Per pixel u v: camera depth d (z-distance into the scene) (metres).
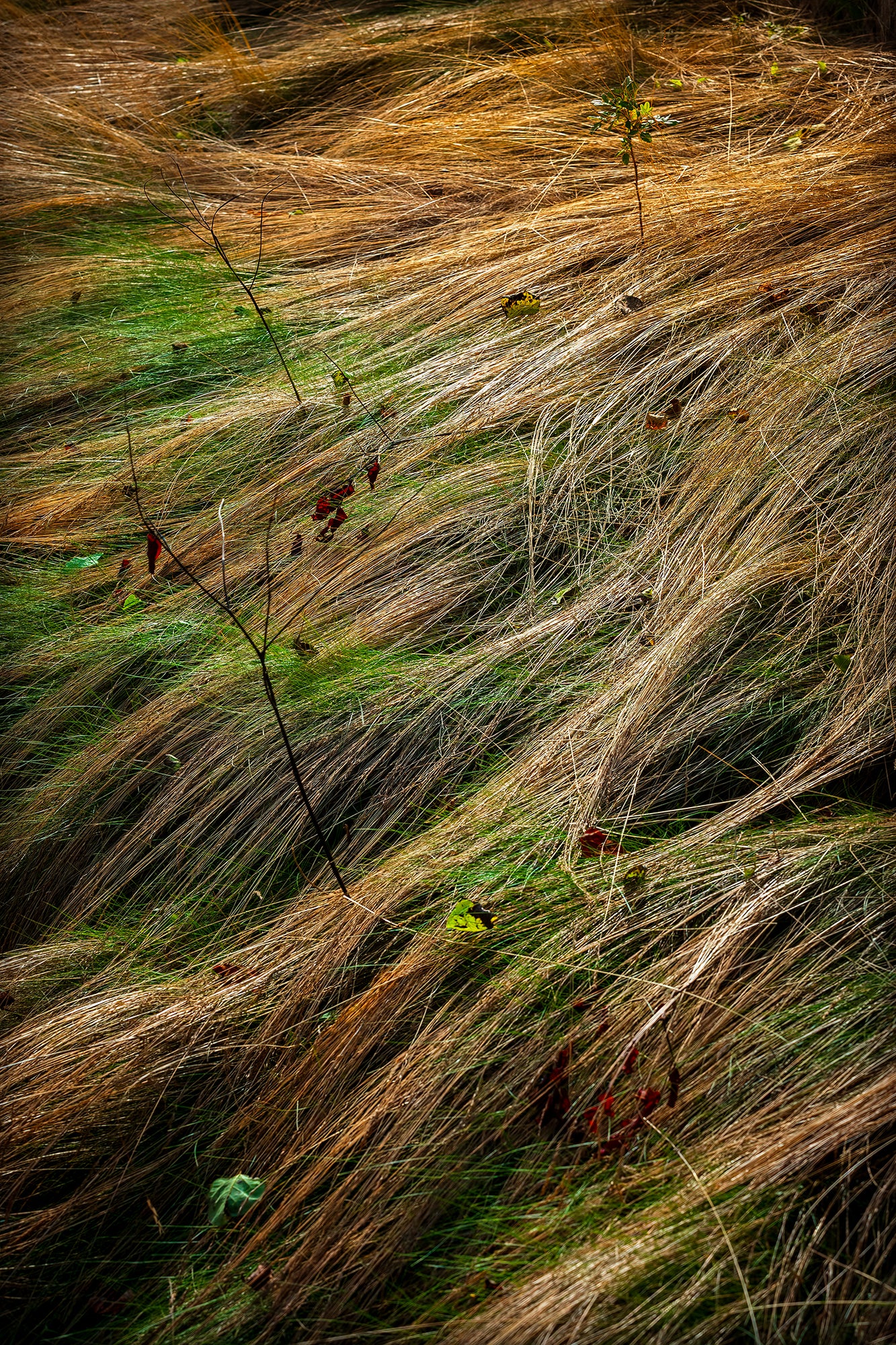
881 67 10.73
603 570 8.72
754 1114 8.09
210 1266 8.11
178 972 8.37
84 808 8.58
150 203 10.98
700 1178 8.04
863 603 8.53
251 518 8.95
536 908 8.30
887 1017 8.13
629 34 11.62
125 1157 8.20
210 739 8.59
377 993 8.26
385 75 12.39
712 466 8.80
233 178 11.32
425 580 8.75
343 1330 8.03
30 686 8.76
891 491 8.65
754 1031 8.15
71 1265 8.14
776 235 9.24
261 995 8.30
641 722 8.48
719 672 8.52
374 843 8.46
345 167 10.99
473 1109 8.15
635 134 9.39
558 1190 8.08
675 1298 7.96
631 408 8.97
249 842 8.48
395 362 9.22
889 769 8.38
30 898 8.52
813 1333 7.95
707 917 8.27
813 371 8.88
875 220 9.21
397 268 9.48
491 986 8.23
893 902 8.23
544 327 9.19
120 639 8.77
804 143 9.78
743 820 8.36
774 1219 8.00
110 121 12.62
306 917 8.38
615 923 8.27
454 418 9.02
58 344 9.48
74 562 8.93
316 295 9.48
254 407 9.16
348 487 8.84
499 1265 8.04
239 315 9.44
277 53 13.59
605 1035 8.17
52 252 10.45
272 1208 8.13
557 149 10.41
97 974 8.39
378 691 8.59
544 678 8.59
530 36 12.38
